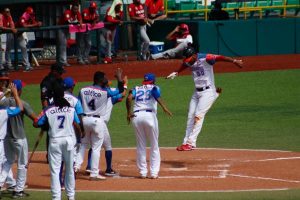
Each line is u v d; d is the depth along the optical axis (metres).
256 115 57.50
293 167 41.12
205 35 81.25
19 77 70.88
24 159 35.34
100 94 38.03
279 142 48.56
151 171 38.94
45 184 38.22
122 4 84.25
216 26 81.62
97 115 38.22
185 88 67.94
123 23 76.94
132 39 87.81
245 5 95.19
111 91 38.56
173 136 51.22
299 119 55.91
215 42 81.81
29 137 52.12
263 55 83.75
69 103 33.91
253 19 84.56
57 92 33.38
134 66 76.12
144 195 34.38
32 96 64.19
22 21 71.25
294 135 50.75
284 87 68.44
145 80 38.94
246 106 60.94
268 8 93.88
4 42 76.00
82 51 75.81
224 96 65.06
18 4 80.50
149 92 38.47
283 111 58.84
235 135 51.03
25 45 72.81
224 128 53.31
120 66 75.75
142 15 77.19
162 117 57.44
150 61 78.19
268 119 56.06
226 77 73.25
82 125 35.19
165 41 83.19
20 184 35.19
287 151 45.72
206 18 88.00
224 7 94.56
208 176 39.28
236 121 55.59
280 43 84.69
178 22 83.00
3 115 34.31
